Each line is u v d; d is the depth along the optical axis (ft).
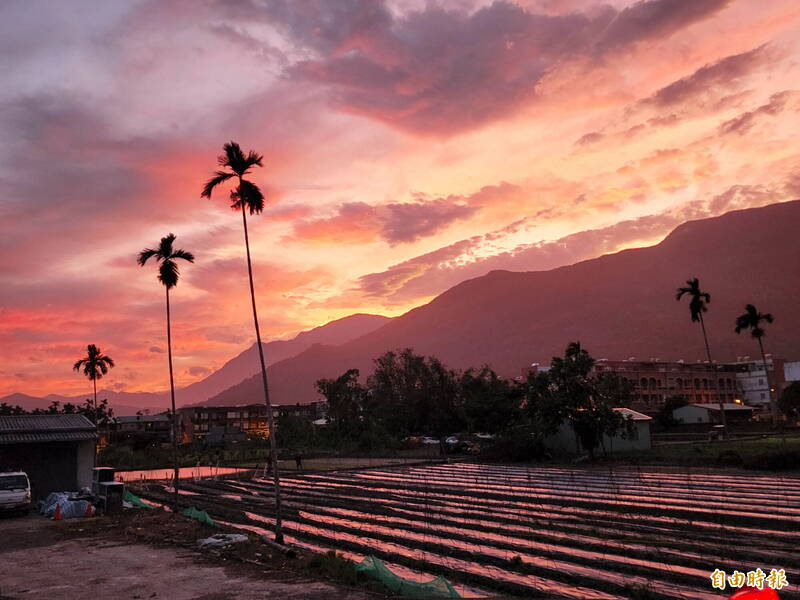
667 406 338.34
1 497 90.94
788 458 139.64
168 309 99.50
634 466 165.27
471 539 69.31
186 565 55.26
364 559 55.62
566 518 82.12
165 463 242.17
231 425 588.09
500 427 252.01
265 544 63.87
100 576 51.90
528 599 43.91
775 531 69.51
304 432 311.47
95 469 103.19
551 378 187.83
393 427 294.05
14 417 119.65
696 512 82.53
